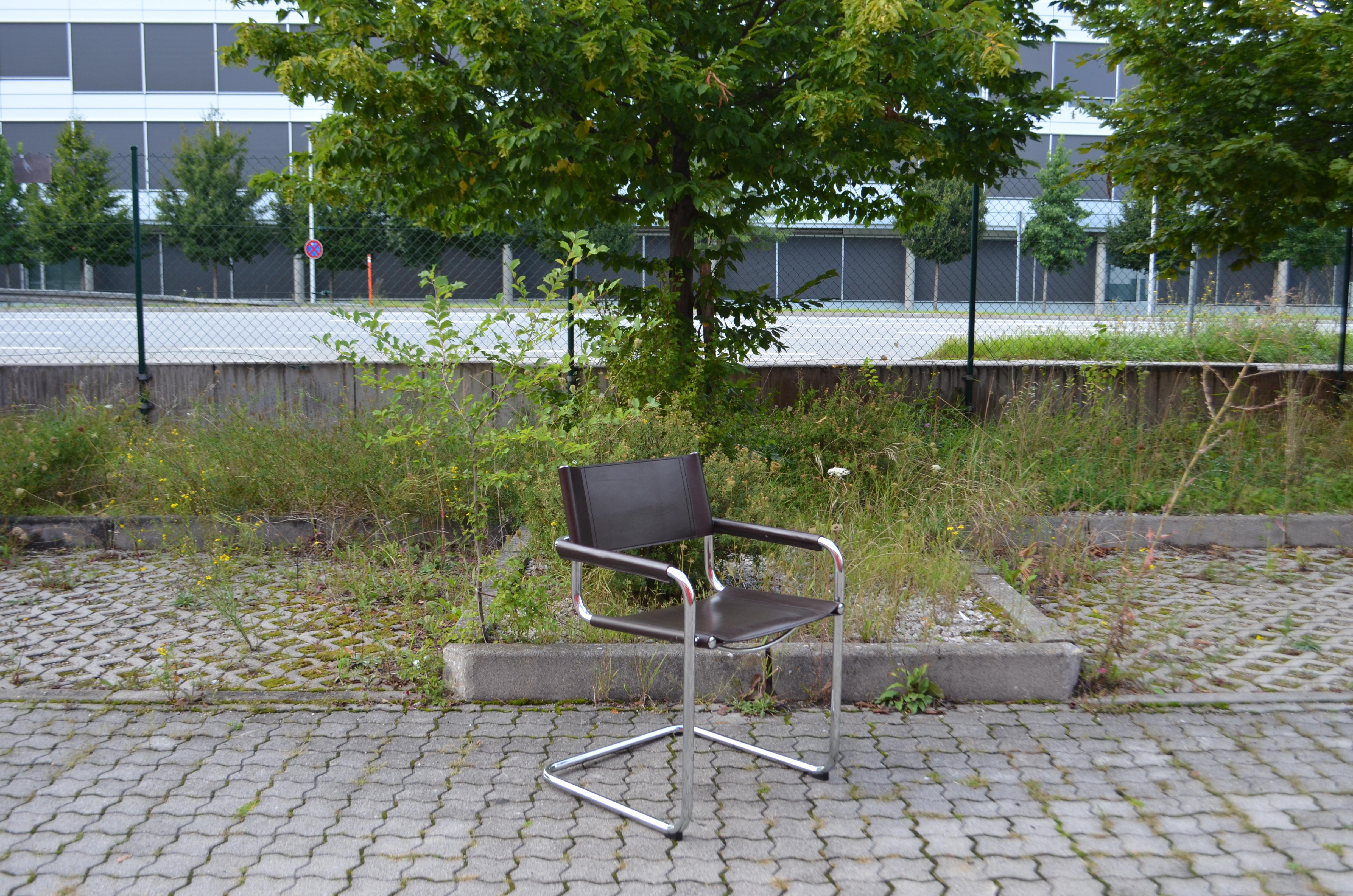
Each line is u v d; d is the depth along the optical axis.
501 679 3.72
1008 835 2.75
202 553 5.63
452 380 4.11
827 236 8.91
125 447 6.55
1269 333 7.68
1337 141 6.52
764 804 2.94
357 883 2.50
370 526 5.79
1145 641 4.33
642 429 4.77
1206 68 6.75
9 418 6.77
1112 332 8.48
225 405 7.33
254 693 3.75
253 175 6.26
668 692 3.74
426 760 3.22
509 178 5.45
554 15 5.02
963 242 8.54
